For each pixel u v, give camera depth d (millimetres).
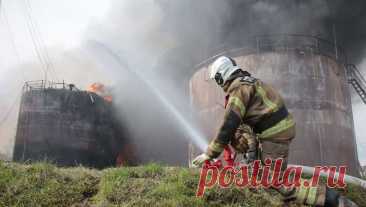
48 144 30719
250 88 3189
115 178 5098
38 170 5184
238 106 3105
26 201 4402
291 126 3297
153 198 4480
